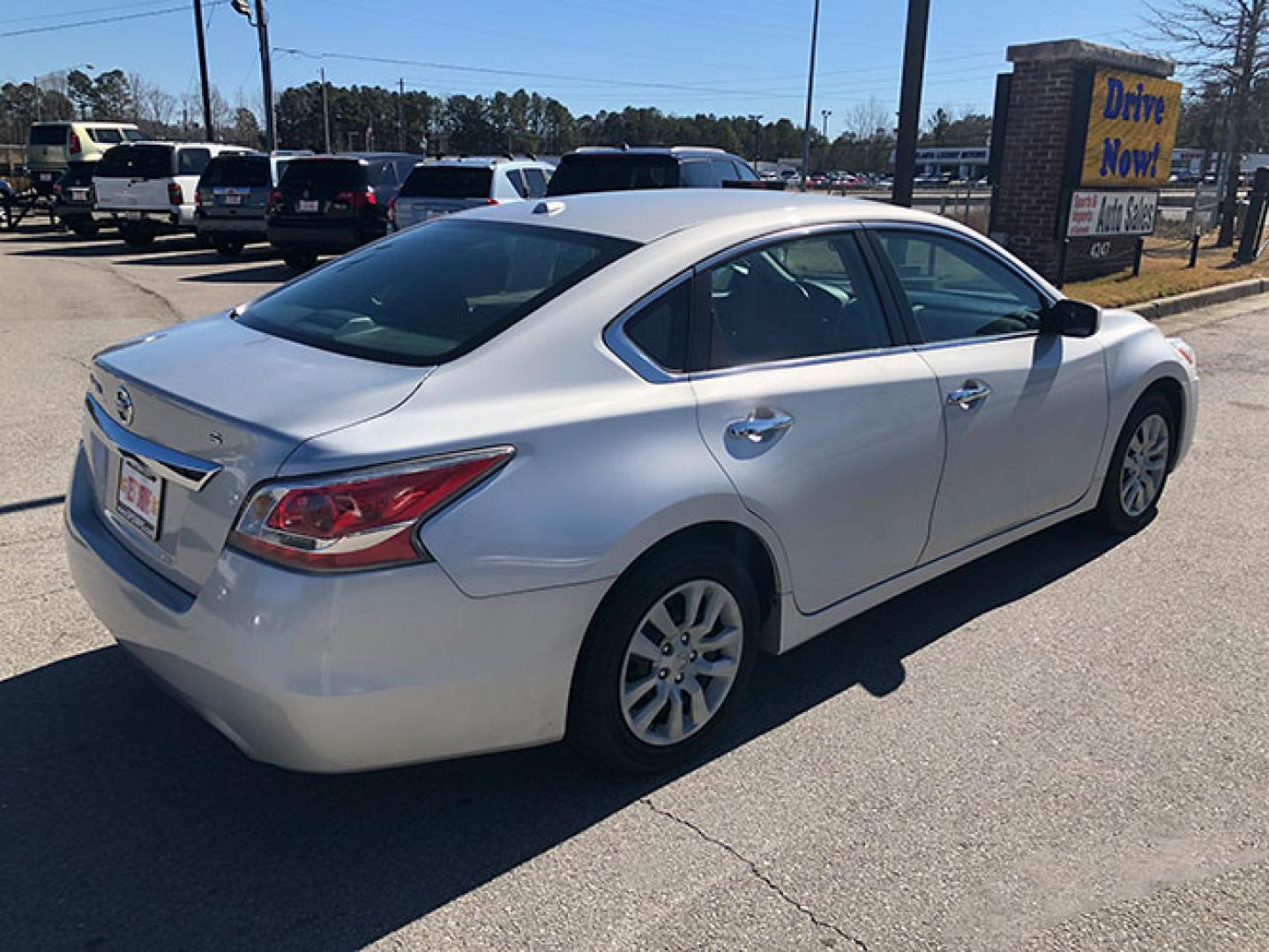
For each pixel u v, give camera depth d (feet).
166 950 7.53
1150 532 16.19
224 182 55.47
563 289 9.28
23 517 15.79
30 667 11.44
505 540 7.98
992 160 42.68
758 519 9.66
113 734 10.26
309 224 48.73
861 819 9.13
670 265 9.66
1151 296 39.63
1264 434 22.29
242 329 10.23
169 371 9.04
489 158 47.91
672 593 9.29
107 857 8.50
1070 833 8.96
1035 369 12.84
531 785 9.59
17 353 28.53
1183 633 12.80
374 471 7.52
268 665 7.46
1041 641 12.57
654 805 9.32
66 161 85.35
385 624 7.60
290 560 7.45
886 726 10.65
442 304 9.55
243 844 8.71
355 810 9.18
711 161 37.88
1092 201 41.83
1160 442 15.89
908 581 11.81
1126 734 10.52
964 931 7.81
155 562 8.65
